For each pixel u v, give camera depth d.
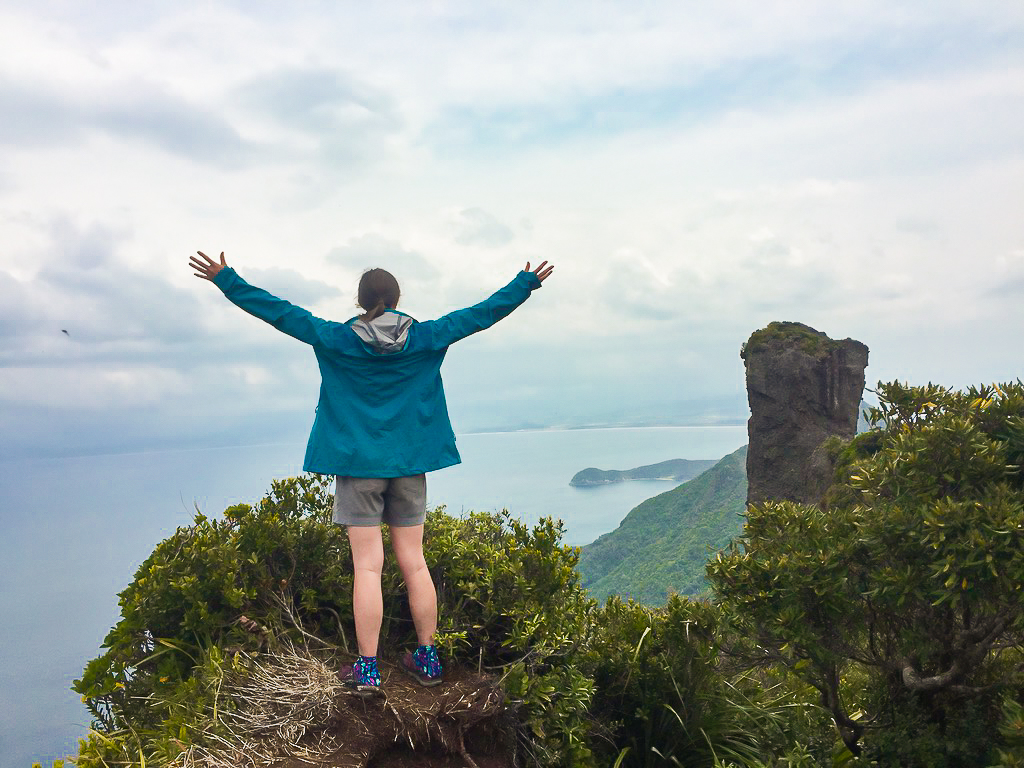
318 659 3.66
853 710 4.72
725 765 4.08
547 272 3.73
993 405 3.79
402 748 3.16
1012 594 3.15
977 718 3.66
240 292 3.33
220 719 3.20
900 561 3.51
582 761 3.55
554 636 3.82
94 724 3.55
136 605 3.84
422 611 3.48
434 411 3.54
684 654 4.37
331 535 4.42
